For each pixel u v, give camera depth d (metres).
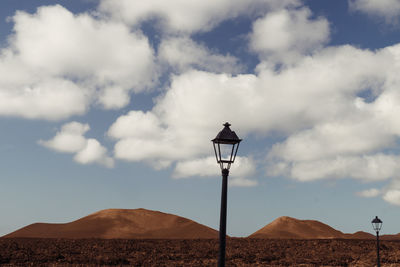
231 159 11.98
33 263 60.00
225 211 11.67
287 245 98.25
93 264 62.28
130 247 89.38
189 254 80.94
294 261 72.62
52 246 88.62
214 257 78.19
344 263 70.69
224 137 11.90
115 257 68.31
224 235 11.52
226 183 11.83
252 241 106.19
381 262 70.44
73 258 67.12
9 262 61.03
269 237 136.88
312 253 85.06
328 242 101.50
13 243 89.75
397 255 76.50
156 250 87.00
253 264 67.81
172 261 69.06
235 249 90.00
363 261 72.38
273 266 65.12
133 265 61.91
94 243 98.31
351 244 98.25
